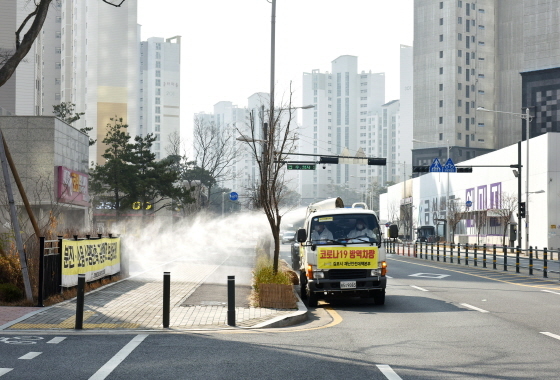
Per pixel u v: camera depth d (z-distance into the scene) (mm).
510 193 68500
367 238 16875
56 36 133250
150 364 8523
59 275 16188
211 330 11852
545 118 100000
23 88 59562
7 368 8156
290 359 8977
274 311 14414
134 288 19266
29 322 12305
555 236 60250
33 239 17922
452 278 26531
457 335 11383
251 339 10805
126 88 119062
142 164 56812
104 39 118688
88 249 18609
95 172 55031
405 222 108500
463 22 128000
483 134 129125
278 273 17781
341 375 7926
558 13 103812
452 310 15422
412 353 9531
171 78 181375
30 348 9656
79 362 8609
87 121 118625
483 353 9516
